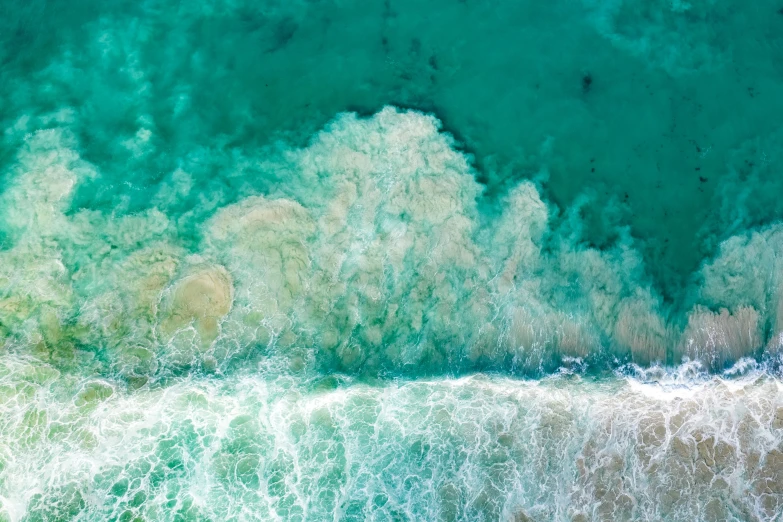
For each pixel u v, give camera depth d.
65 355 9.30
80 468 8.98
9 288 9.48
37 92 10.37
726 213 10.58
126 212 9.90
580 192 10.59
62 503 8.88
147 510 9.04
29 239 9.68
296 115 10.61
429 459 9.57
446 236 10.18
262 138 10.45
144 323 9.55
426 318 9.94
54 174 9.94
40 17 10.70
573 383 9.78
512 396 9.72
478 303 9.99
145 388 9.30
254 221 9.99
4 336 9.30
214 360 9.54
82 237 9.76
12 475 8.83
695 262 10.38
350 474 9.44
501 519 9.48
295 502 9.29
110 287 9.62
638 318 10.05
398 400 9.64
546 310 10.02
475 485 9.55
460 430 9.64
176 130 10.43
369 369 9.71
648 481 9.64
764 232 10.41
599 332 10.01
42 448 8.97
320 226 10.09
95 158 10.13
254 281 9.83
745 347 10.01
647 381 9.83
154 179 10.14
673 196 10.66
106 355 9.38
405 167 10.39
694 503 9.62
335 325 9.84
